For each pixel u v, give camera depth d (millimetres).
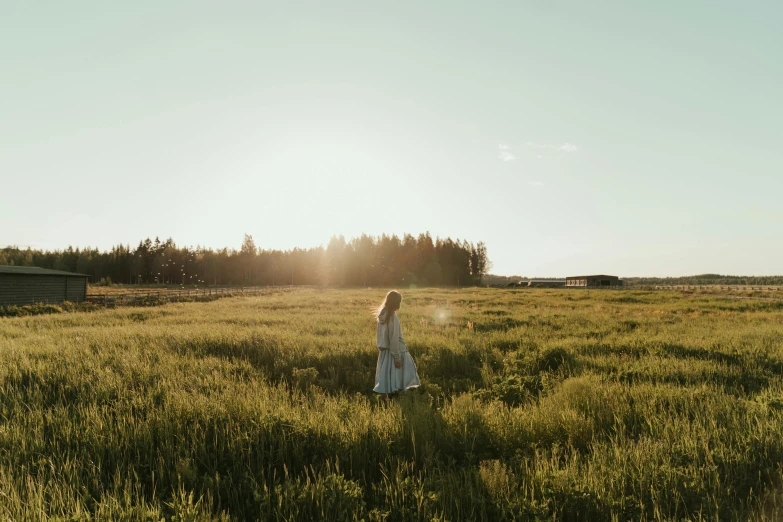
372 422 4973
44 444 4340
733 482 3857
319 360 8906
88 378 6781
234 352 10055
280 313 22594
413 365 7109
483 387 7738
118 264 129000
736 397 6664
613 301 37375
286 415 4953
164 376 7062
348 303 32781
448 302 35562
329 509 3355
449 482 3713
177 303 34250
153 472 3740
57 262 132750
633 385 6926
